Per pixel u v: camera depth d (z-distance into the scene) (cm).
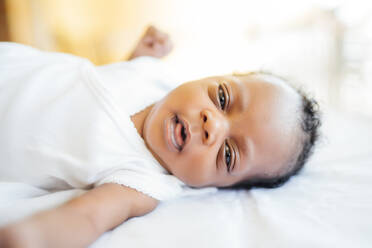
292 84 105
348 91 206
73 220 51
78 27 280
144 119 91
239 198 81
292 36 249
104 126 77
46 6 254
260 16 271
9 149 74
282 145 87
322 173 94
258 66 268
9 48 90
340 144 120
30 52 93
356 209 68
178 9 293
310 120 96
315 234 57
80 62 93
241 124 83
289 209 70
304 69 236
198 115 80
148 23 295
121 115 80
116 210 62
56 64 90
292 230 58
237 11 280
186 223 63
